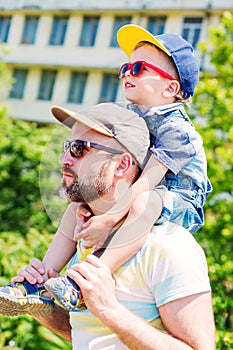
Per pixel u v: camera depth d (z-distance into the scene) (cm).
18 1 2308
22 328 488
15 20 2328
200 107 820
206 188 225
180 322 178
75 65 2180
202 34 1928
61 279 188
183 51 225
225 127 819
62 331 228
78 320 198
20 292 203
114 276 190
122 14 2112
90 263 185
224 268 620
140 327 178
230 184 769
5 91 1723
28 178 1227
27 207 1207
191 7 1931
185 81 225
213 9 1908
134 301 187
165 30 1994
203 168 222
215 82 825
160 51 222
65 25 2252
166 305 181
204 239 728
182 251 187
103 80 2147
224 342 507
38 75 2289
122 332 177
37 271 211
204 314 180
